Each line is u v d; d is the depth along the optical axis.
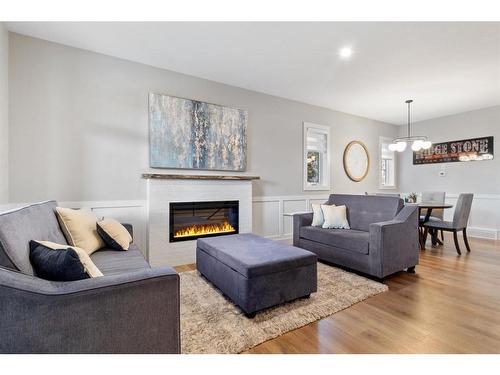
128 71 3.10
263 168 4.21
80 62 2.84
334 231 3.21
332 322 1.87
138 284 1.06
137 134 3.16
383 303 2.17
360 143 5.54
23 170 2.57
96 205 2.92
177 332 1.15
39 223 1.61
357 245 2.79
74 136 2.81
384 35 2.54
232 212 3.81
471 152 5.09
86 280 1.03
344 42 2.68
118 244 2.16
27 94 2.59
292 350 1.55
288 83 3.80
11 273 0.94
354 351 1.54
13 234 1.18
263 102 4.19
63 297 0.94
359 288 2.45
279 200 4.40
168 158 3.30
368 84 3.82
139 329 1.07
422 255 3.61
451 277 2.76
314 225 3.53
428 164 5.77
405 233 2.82
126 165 3.09
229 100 3.84
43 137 2.66
